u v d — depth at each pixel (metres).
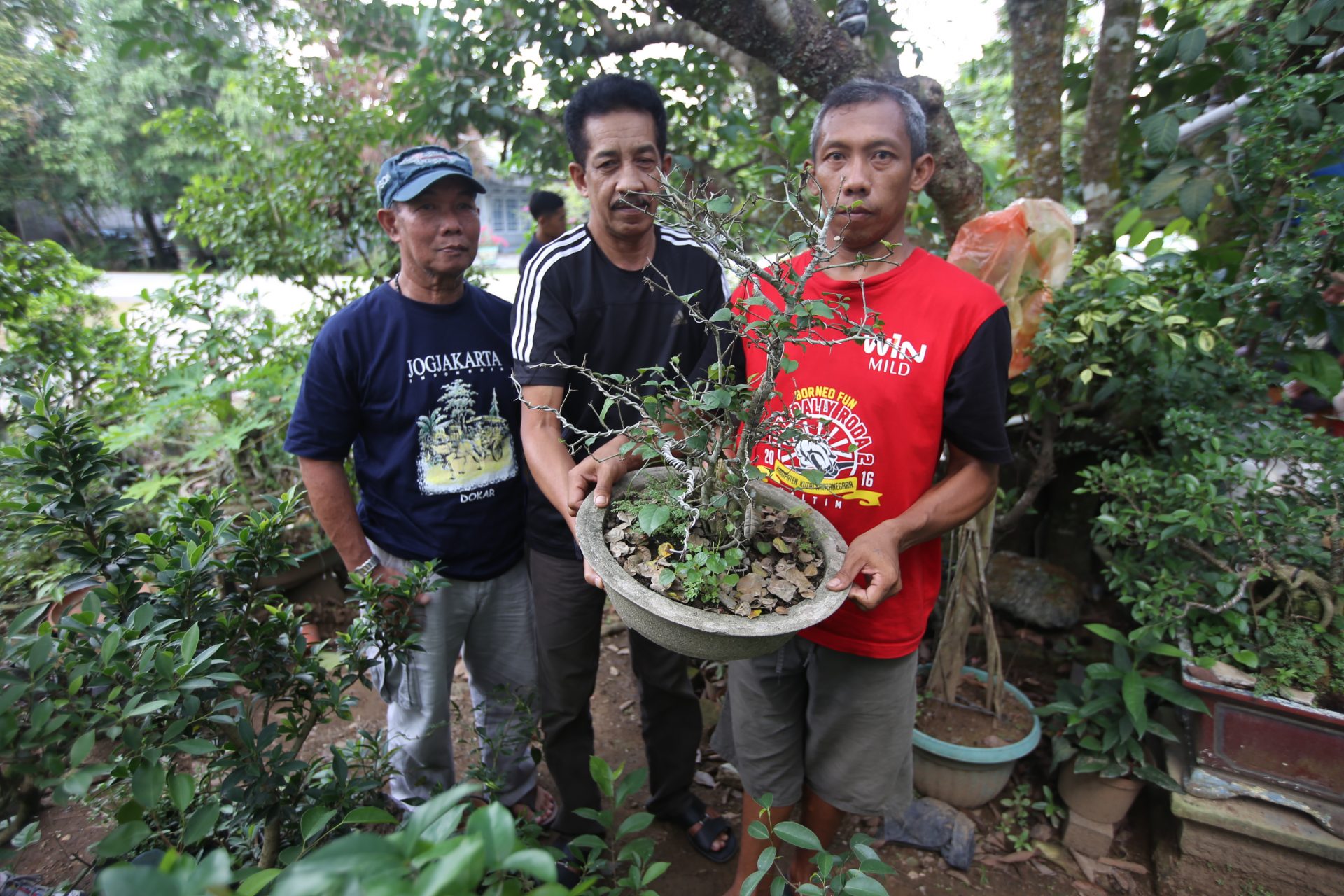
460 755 2.62
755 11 2.45
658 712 2.20
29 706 1.00
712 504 1.38
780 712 1.83
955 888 2.20
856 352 1.60
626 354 1.87
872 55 3.23
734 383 1.54
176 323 3.99
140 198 15.94
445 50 3.42
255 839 1.42
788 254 1.32
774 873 1.93
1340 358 2.78
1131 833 2.38
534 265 1.80
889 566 1.36
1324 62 2.51
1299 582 2.09
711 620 1.19
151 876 0.59
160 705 0.98
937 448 1.65
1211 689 2.07
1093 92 3.02
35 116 11.95
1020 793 2.47
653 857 2.27
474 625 2.15
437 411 1.93
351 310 1.89
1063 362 2.53
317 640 3.16
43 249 3.79
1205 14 3.35
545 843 2.31
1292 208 2.34
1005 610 3.06
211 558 1.45
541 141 3.81
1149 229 2.64
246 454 3.73
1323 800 2.00
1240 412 2.39
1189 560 2.35
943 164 2.66
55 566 2.80
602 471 1.50
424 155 1.80
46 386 1.34
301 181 3.85
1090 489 2.41
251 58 3.63
